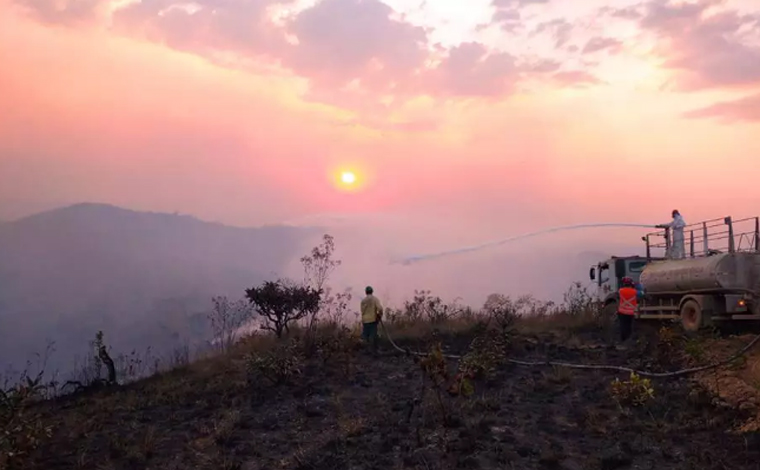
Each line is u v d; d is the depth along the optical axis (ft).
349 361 51.57
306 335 59.57
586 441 32.24
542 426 34.12
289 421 37.60
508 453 30.22
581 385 42.57
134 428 38.32
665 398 37.81
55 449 35.14
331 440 33.17
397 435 33.32
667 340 48.32
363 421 36.17
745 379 38.45
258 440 34.73
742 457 28.55
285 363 46.65
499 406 37.63
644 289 68.33
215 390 46.14
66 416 42.88
